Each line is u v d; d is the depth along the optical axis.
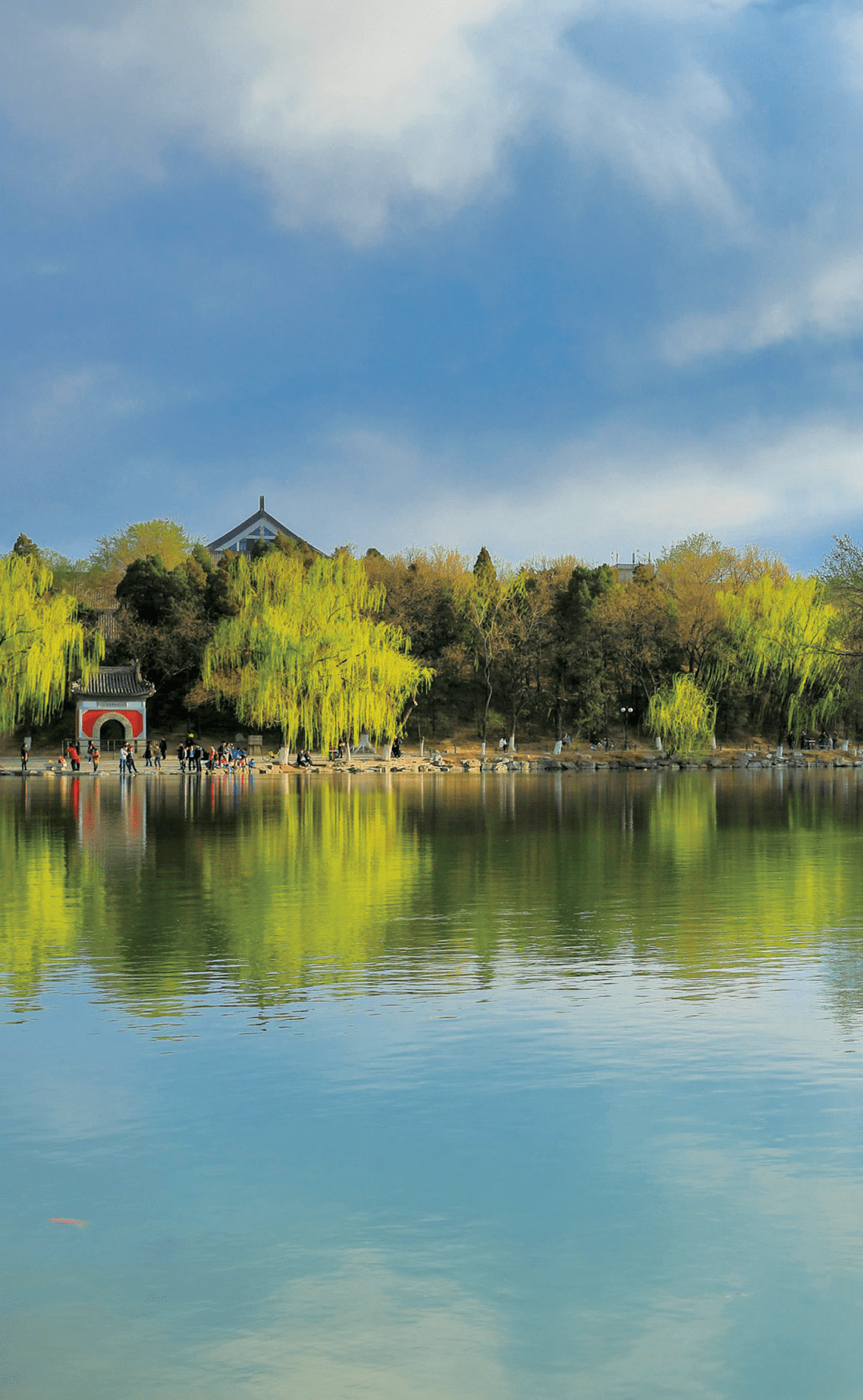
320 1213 7.68
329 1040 11.55
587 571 127.06
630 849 30.33
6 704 82.75
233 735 112.12
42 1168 8.42
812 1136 8.95
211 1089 10.07
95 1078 10.38
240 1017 12.44
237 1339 6.25
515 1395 5.75
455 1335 6.28
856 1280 6.82
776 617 111.31
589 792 62.09
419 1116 9.42
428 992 13.57
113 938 17.05
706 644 117.31
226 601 117.00
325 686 89.19
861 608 84.06
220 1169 8.38
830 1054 11.05
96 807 49.06
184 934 17.44
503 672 120.94
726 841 32.75
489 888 22.56
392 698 93.94
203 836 34.66
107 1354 6.13
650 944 16.55
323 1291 6.73
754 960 15.38
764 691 119.19
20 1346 6.21
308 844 31.88
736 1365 6.00
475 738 121.19
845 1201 7.84
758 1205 7.78
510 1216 7.62
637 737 124.25
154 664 112.06
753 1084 10.19
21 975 14.53
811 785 71.06
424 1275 6.90
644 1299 6.62
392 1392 5.80
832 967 14.91
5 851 29.94
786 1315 6.45
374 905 20.36
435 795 59.75
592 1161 8.50
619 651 119.94
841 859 27.62
